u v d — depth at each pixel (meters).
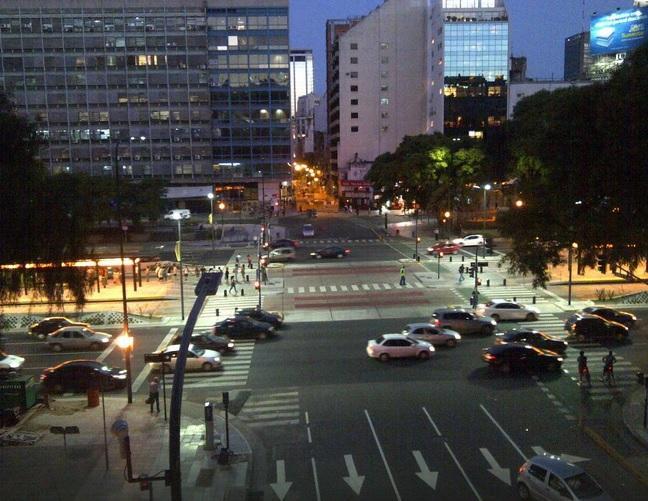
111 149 113.75
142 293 52.38
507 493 19.48
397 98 141.62
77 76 111.62
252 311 40.88
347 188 140.38
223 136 116.38
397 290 52.25
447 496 19.33
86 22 110.69
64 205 25.92
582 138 28.53
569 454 22.27
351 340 37.84
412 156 96.12
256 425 25.61
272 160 117.62
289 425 25.44
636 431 23.78
